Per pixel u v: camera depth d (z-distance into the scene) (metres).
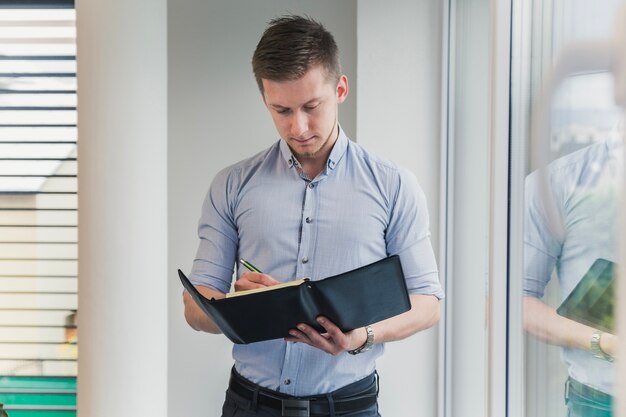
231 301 1.77
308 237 2.18
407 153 3.03
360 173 2.21
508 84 1.62
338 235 2.17
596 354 1.13
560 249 1.31
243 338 1.86
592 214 1.13
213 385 3.47
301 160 2.20
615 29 1.00
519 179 1.58
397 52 3.03
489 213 1.66
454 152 2.84
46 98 3.54
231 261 2.29
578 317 1.21
